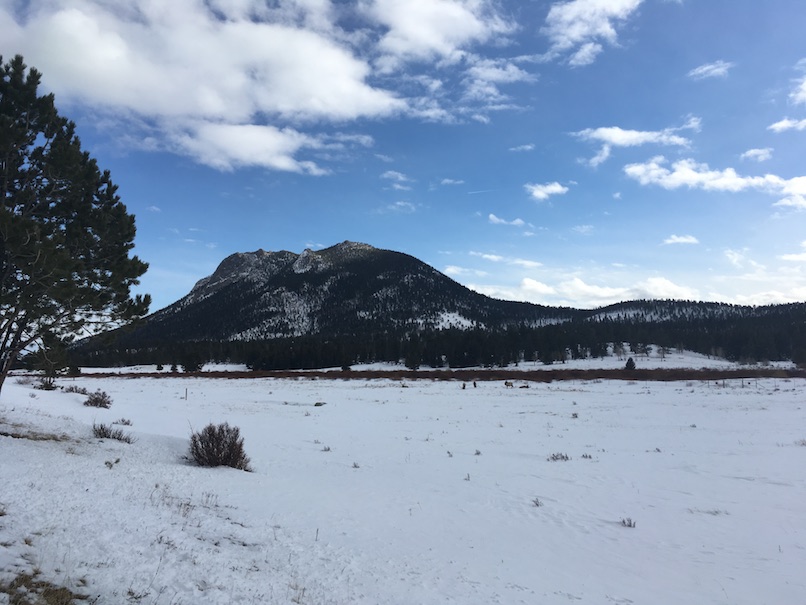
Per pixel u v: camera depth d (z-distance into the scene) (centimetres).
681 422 2170
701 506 931
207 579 451
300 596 458
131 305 1109
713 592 562
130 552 472
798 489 1045
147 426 1861
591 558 669
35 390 2836
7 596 339
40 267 862
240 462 1172
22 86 1028
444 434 1902
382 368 9888
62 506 569
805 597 551
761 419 2203
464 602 498
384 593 498
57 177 1026
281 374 5838
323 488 1001
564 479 1155
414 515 845
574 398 3397
